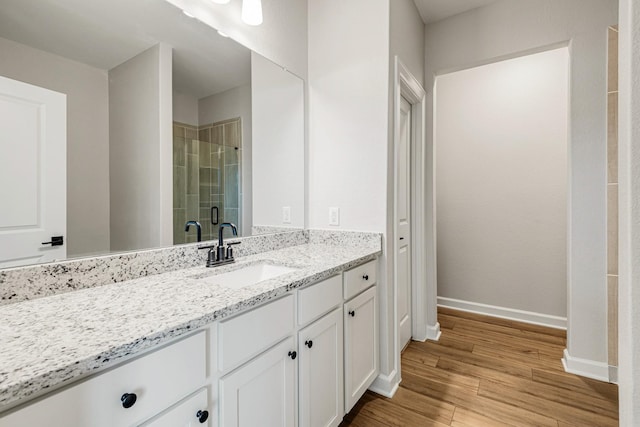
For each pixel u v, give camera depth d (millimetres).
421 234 2434
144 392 650
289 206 1892
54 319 719
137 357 642
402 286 2256
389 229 1774
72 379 555
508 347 2322
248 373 899
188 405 737
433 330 2475
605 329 1881
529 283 2793
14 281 842
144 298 875
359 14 1804
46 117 927
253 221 1674
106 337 621
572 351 1976
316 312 1206
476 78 2996
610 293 1859
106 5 1071
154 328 667
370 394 1761
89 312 765
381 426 1494
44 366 512
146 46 1187
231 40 1505
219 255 1365
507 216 2877
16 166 864
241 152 1598
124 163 1125
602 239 1876
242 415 887
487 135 2957
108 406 595
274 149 1787
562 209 2637
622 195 754
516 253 2844
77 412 556
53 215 939
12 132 857
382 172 1739
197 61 1373
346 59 1854
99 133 1054
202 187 1417
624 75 740
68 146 976
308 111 2020
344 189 1876
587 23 1887
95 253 1033
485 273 3000
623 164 748
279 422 1028
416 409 1622
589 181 1900
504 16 2160
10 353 553
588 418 1546
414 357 2182
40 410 512
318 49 1977
